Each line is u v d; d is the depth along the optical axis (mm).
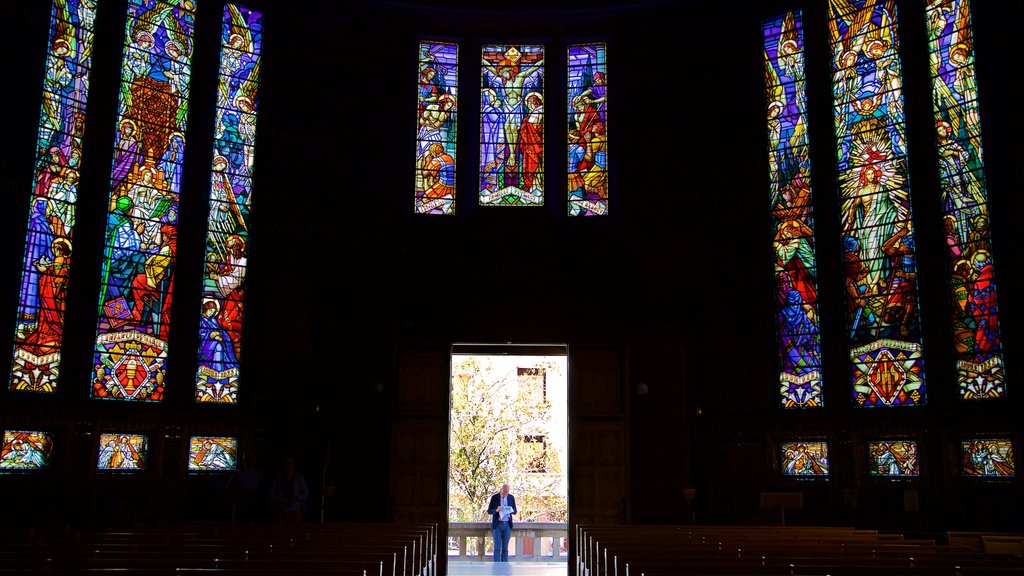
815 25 16312
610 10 17719
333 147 16828
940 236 14242
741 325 16000
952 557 7512
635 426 15844
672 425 15805
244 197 16188
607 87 17750
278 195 16328
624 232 16766
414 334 16266
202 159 15766
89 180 14414
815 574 6473
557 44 18047
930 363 14000
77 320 13961
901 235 14711
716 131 16891
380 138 17094
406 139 17203
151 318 14836
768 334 15789
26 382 13312
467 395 27734
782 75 16719
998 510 12992
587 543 10977
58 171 14195
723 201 16562
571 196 17328
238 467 15156
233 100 16391
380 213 16734
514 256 16750
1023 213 13180
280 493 13852
